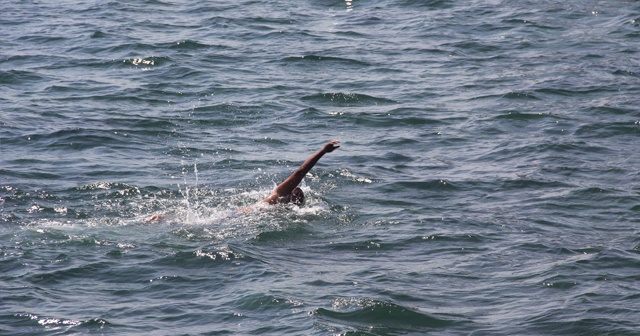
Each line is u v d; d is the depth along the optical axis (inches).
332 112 2684.5
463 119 2630.4
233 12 4001.0
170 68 3093.0
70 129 2407.7
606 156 2287.2
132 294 1430.9
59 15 3860.7
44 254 1583.4
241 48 3405.5
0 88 2805.1
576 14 3991.1
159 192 1979.6
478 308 1389.0
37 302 1382.9
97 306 1378.0
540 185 2059.5
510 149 2349.9
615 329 1302.9
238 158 2247.8
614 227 1791.3
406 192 2015.3
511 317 1352.1
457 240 1704.0
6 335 1267.2
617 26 3774.6
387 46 3499.0
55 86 2847.0
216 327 1304.1
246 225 1774.1
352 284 1470.2
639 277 1515.7
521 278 1513.3
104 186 1996.8
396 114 2672.2
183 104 2714.1
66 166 2133.4
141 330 1294.3
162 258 1579.7
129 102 2711.6
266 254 1620.3
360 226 1790.1
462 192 2018.9
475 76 3102.9
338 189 2032.5
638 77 3061.0
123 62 3144.7
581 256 1617.9
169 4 4141.2
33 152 2228.1
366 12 4062.5
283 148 2349.9
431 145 2397.9
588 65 3213.6
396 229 1768.0
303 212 1861.5
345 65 3221.0
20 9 3964.1
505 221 1820.9
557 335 1290.6
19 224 1743.4
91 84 2888.8
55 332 1283.2
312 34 3659.0
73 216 1811.0
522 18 3907.5
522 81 3019.2
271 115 2637.8
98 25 3666.3
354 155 2293.3
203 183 2054.6
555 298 1423.5
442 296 1432.1
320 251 1646.2
